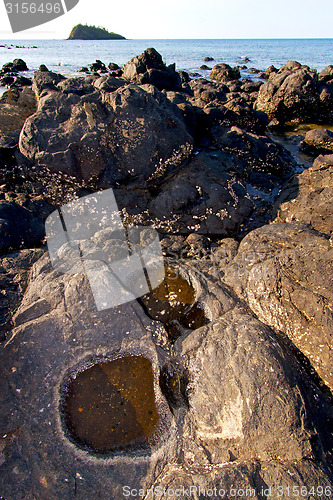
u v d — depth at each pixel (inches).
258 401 57.6
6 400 62.3
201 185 118.5
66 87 132.0
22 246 96.7
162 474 55.1
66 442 59.0
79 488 54.0
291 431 54.5
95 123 114.9
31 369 65.7
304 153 181.5
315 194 109.6
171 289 83.3
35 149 113.3
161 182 123.3
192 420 61.5
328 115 242.2
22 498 52.7
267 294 77.7
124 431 61.1
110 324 71.5
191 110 148.2
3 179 118.0
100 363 68.6
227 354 64.9
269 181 142.2
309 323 71.4
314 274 74.5
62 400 63.9
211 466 54.4
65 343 68.8
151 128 117.2
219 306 78.5
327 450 54.2
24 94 150.2
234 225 114.0
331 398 65.1
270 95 250.4
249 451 55.3
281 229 91.0
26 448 57.5
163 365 68.3
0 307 74.1
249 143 150.4
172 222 112.4
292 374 61.4
